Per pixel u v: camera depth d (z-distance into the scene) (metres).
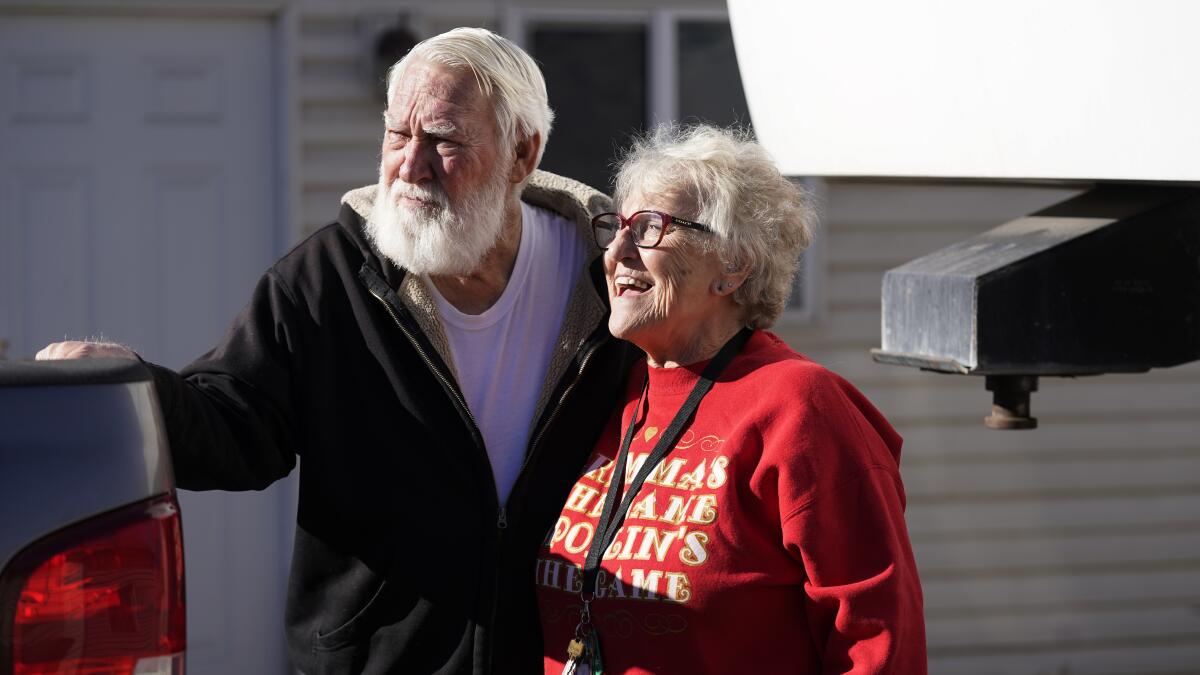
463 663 2.15
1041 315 1.79
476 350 2.27
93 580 1.44
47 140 4.39
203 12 4.39
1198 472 5.00
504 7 4.52
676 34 4.64
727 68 4.68
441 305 2.26
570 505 2.13
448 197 2.15
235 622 4.52
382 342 2.21
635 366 2.26
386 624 2.19
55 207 4.40
